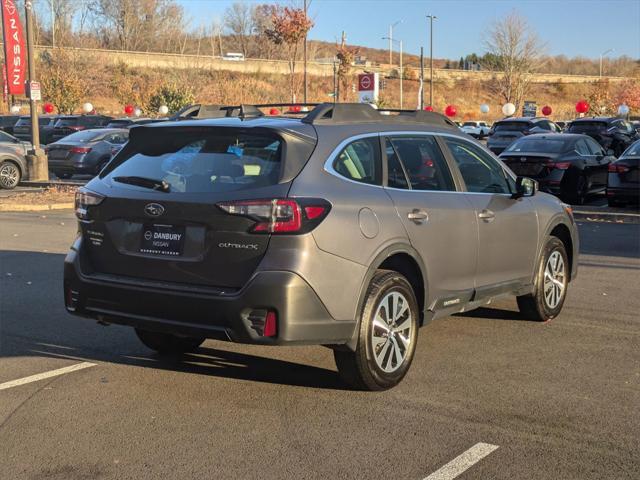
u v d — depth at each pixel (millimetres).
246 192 4672
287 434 4531
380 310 5113
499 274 6418
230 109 6164
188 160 5074
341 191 4918
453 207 5812
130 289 4938
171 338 6070
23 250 11031
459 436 4500
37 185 20625
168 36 97938
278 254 4582
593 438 4473
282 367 5836
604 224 14141
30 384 5418
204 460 4176
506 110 36531
